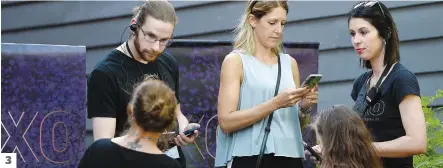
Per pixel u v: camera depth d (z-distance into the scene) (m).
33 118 6.06
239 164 5.52
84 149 6.22
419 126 5.44
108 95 5.50
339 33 8.58
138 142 4.60
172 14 5.45
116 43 9.37
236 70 5.53
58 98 6.12
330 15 8.62
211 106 6.59
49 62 6.09
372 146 4.99
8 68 5.99
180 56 6.56
